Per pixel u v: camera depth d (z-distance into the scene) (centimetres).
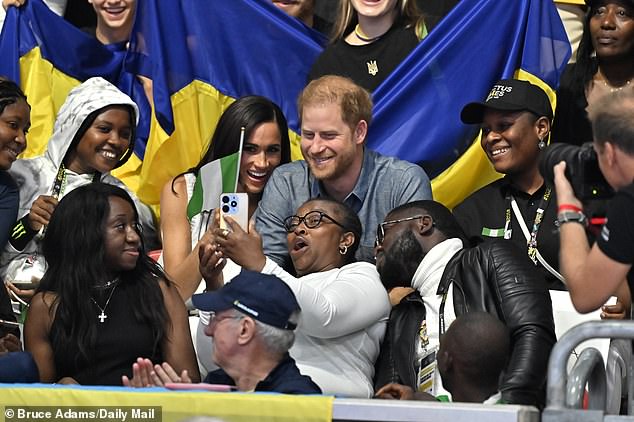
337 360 2058
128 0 3003
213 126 2811
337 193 2361
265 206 2389
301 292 1975
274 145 2484
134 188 2820
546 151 1738
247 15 2831
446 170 2695
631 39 2616
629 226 1617
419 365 2045
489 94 2492
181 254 2428
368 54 2748
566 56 2717
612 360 2086
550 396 1597
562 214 1695
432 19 2814
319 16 3097
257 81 2828
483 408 1584
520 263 2016
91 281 2069
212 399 1667
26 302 2400
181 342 2092
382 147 2700
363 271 2103
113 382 2047
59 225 2086
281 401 1644
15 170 2572
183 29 2833
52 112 2880
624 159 1619
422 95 2711
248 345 1752
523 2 2727
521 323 1952
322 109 2317
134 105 2614
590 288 1653
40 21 2905
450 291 2033
